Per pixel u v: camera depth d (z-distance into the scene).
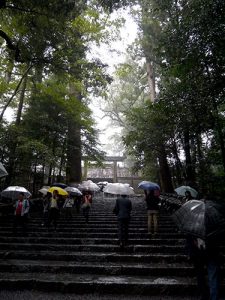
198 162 13.48
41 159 14.23
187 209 4.37
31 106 17.02
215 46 7.06
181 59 7.81
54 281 5.21
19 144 13.97
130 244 7.81
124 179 33.84
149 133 15.73
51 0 10.55
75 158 20.52
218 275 4.17
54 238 8.06
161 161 19.45
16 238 8.11
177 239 7.81
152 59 20.34
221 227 3.96
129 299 4.72
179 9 9.78
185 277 5.59
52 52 13.41
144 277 5.60
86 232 9.27
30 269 5.98
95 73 14.48
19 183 15.21
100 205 16.58
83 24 15.41
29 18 12.17
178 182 17.36
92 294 5.00
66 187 12.70
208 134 11.65
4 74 17.00
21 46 12.91
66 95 18.11
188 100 9.39
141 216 11.78
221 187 12.39
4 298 4.70
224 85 8.15
